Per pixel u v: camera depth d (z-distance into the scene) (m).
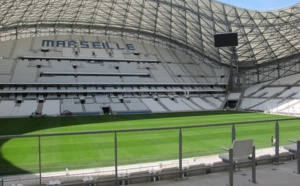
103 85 75.25
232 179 8.11
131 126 42.09
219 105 80.00
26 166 18.45
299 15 51.84
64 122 47.16
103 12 69.00
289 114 60.50
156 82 79.94
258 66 80.94
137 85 78.19
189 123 45.69
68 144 26.42
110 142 27.34
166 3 57.25
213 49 73.62
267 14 54.28
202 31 65.44
